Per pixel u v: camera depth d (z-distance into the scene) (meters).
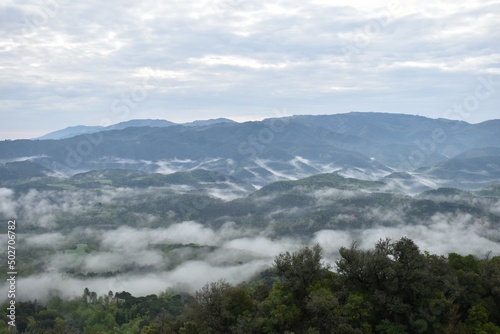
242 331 61.97
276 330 61.84
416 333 58.06
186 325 67.56
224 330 66.94
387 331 56.84
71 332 131.62
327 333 58.69
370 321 60.44
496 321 63.75
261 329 62.28
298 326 62.34
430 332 58.31
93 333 160.38
